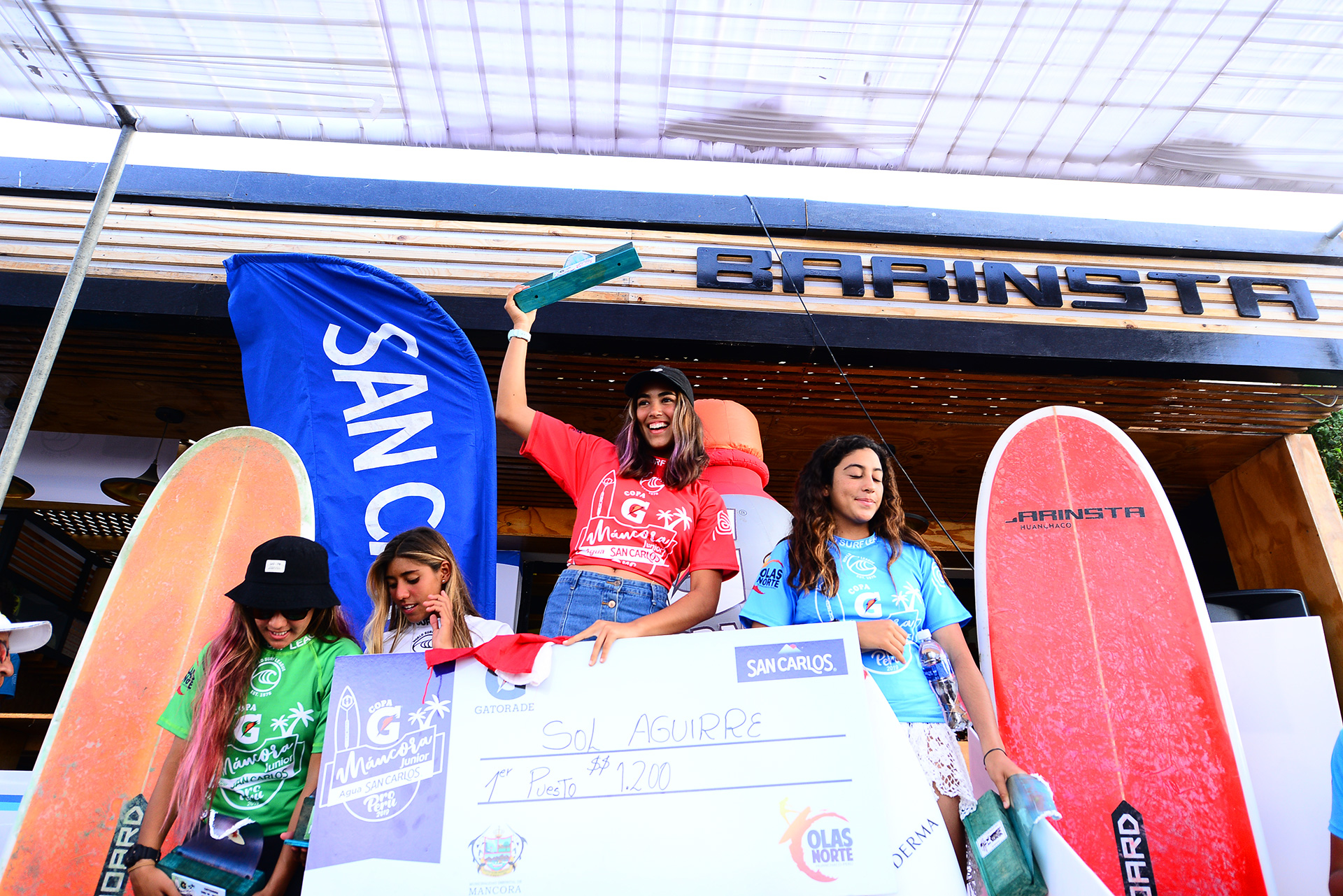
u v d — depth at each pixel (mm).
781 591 2170
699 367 3986
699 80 3027
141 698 2490
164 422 4750
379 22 2830
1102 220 4121
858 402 4262
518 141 3252
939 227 4047
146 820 1890
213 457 2879
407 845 1628
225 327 3746
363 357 2992
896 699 1947
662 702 1727
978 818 1812
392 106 3109
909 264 3977
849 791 1622
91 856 2244
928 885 1637
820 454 2309
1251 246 4086
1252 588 4551
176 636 2594
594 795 1650
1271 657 3318
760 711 1704
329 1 2768
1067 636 2836
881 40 2881
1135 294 3963
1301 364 3828
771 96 3078
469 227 3967
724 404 3691
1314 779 3084
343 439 2895
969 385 4074
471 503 2787
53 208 3863
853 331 3805
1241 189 3432
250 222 3900
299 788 1891
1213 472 4812
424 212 3971
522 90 3061
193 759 1857
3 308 3627
